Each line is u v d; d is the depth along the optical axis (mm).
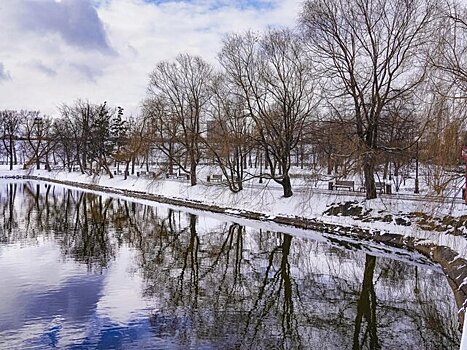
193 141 40250
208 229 27891
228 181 34969
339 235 24250
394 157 24672
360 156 24297
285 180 30812
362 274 17516
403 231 21531
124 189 51969
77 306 13734
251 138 31234
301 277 17375
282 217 28984
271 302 14492
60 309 13477
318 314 13492
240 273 17953
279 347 11055
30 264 18875
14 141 100500
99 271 17938
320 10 25422
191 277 17281
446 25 16719
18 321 12547
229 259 20266
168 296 14906
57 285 15906
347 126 25172
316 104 29656
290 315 13328
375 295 15180
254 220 30594
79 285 15938
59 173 76500
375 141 24656
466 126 16438
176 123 40750
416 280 16453
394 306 14148
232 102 32969
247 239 24609
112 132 68625
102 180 60531
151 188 47188
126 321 12695
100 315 13055
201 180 43500
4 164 101188
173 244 23562
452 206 17359
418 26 23266
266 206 31391
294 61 29625
